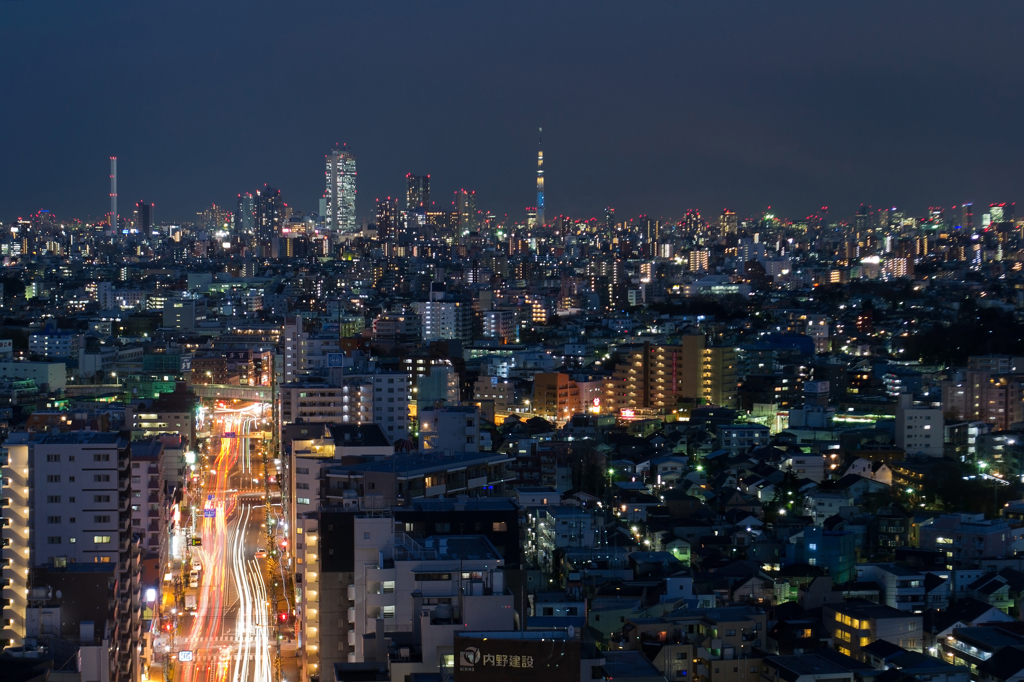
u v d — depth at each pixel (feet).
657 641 623.36
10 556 650.43
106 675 534.78
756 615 644.27
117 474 654.94
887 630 650.02
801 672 577.02
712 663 603.67
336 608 591.78
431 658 431.43
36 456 651.25
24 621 578.25
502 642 387.55
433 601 471.21
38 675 480.64
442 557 511.81
